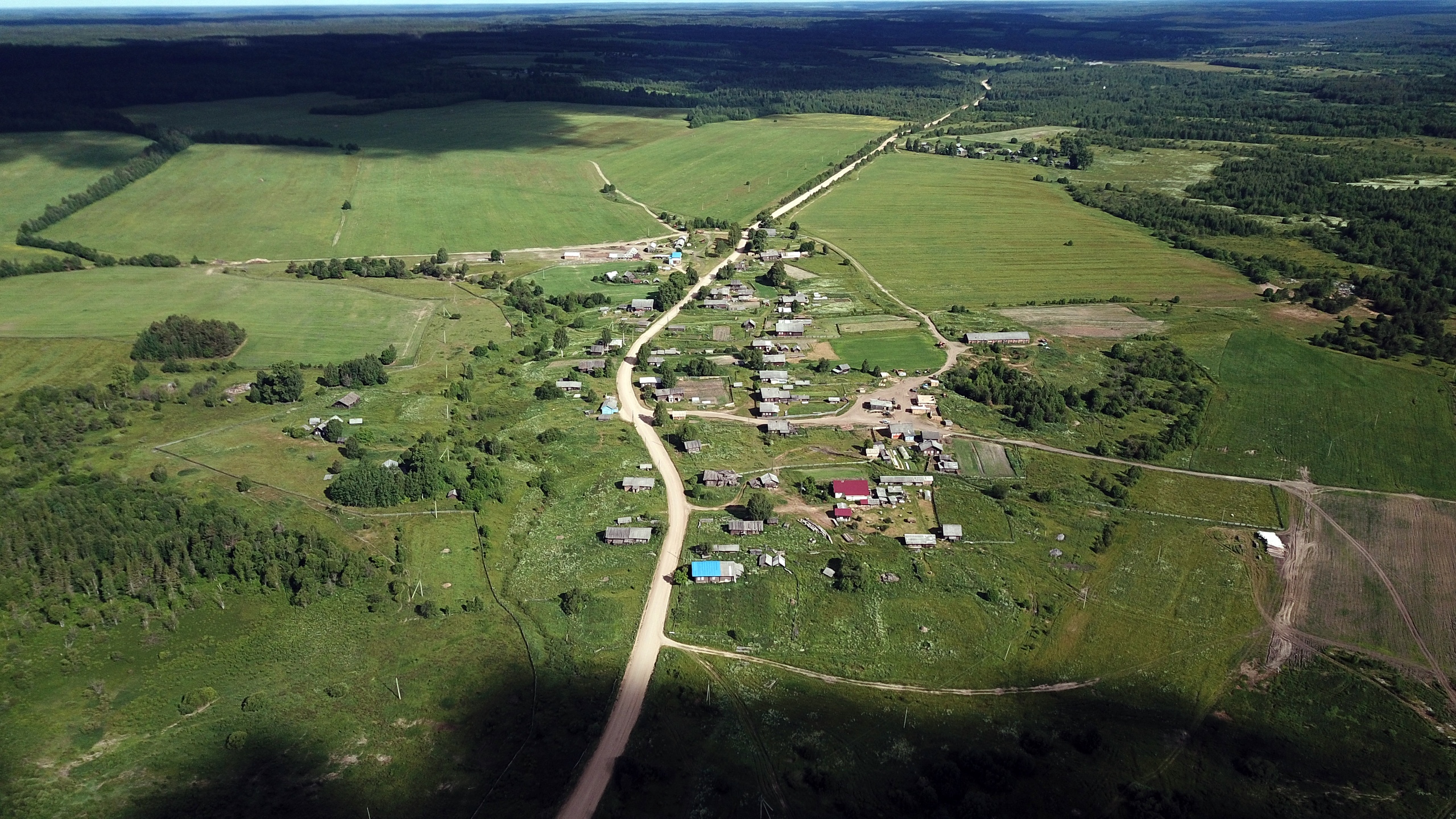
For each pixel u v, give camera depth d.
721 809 89.56
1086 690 107.38
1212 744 99.44
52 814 87.12
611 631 115.62
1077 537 137.12
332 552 124.06
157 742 96.56
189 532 124.88
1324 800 92.12
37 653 107.94
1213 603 122.56
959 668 110.56
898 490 148.38
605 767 94.62
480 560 129.88
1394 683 108.62
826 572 127.94
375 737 98.31
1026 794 91.94
